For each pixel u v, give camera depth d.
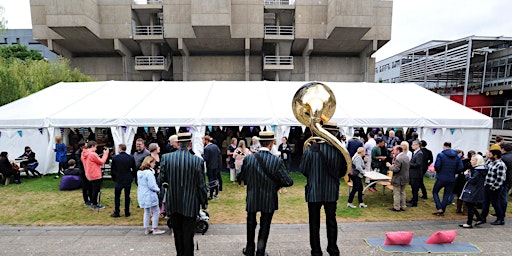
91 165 6.06
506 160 5.25
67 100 11.09
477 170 4.95
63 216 5.78
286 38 25.73
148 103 10.73
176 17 24.69
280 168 3.51
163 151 10.83
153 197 4.65
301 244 4.19
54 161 9.68
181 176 3.36
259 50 28.61
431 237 4.17
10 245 4.29
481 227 5.06
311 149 3.48
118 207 5.71
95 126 9.47
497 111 24.38
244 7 24.92
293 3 27.81
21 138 9.47
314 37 25.55
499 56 24.06
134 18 25.72
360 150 6.27
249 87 12.92
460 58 23.22
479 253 3.82
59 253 3.97
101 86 12.91
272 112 10.07
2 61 17.36
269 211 3.55
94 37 24.59
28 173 9.36
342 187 8.23
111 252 3.98
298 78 29.27
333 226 3.52
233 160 8.83
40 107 10.29
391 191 7.78
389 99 11.68
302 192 7.68
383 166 8.84
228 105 10.64
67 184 7.72
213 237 4.54
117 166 5.62
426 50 27.69
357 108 10.55
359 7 22.69
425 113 10.16
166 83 13.45
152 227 4.86
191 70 28.39
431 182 8.97
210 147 7.15
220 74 28.64
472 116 10.02
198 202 3.51
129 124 9.49
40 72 17.91
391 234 4.09
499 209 5.11
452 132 9.91
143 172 4.63
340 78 29.48
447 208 6.35
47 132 9.50
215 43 26.36
